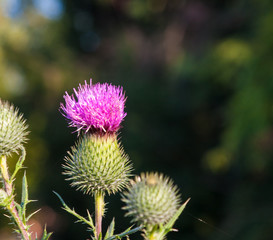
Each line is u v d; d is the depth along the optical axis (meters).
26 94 20.73
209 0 18.16
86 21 27.75
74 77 21.69
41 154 15.91
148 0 22.16
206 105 14.92
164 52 21.00
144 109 15.43
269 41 10.12
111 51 25.50
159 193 2.65
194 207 12.86
